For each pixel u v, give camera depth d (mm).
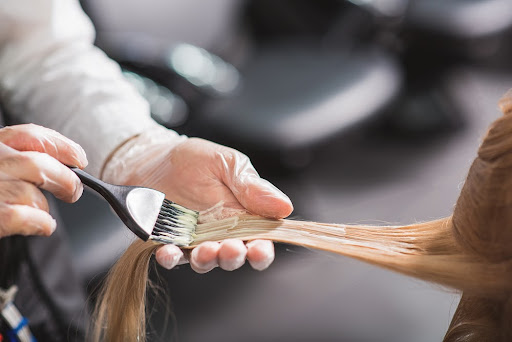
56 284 972
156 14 1768
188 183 778
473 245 514
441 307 1659
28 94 947
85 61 967
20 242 892
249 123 1638
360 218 1980
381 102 1756
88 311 1045
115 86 952
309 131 1614
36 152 615
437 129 2299
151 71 1614
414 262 553
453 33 2021
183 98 1624
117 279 675
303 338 1630
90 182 628
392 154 2258
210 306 1744
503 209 474
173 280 1829
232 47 1989
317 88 1741
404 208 2004
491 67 2561
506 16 2031
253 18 2008
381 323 1646
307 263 1847
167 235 645
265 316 1704
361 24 1967
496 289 521
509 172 462
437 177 2119
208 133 1704
